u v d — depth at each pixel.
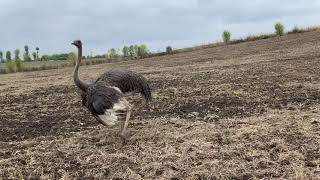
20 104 16.16
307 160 7.93
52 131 11.18
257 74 19.89
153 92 16.02
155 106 13.26
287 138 9.05
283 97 13.45
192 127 10.30
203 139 9.23
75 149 9.26
